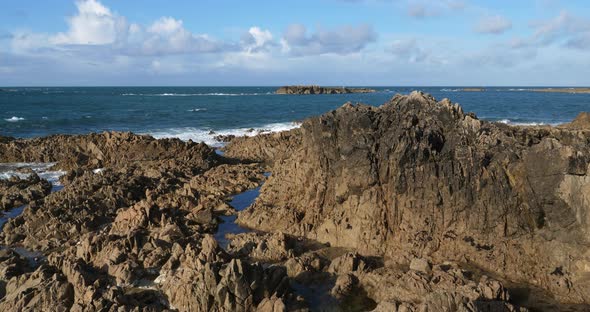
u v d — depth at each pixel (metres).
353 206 25.95
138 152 51.53
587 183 20.11
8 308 19.08
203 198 34.06
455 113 26.53
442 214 23.59
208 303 18.28
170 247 24.45
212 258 21.09
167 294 19.64
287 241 25.16
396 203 24.59
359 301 19.81
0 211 34.56
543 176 21.22
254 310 18.38
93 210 31.73
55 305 18.55
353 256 22.06
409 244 23.25
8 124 94.69
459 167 23.41
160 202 33.81
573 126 58.25
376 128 26.61
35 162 53.66
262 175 43.25
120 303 18.41
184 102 193.88
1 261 23.86
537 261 20.98
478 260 21.80
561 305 18.78
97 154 52.03
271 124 100.69
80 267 21.22
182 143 53.09
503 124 29.70
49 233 28.08
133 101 198.88
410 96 28.16
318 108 158.50
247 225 29.86
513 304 18.16
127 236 24.56
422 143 24.23
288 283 19.80
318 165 28.41
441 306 16.53
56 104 169.88
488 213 22.61
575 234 20.38
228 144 64.25
